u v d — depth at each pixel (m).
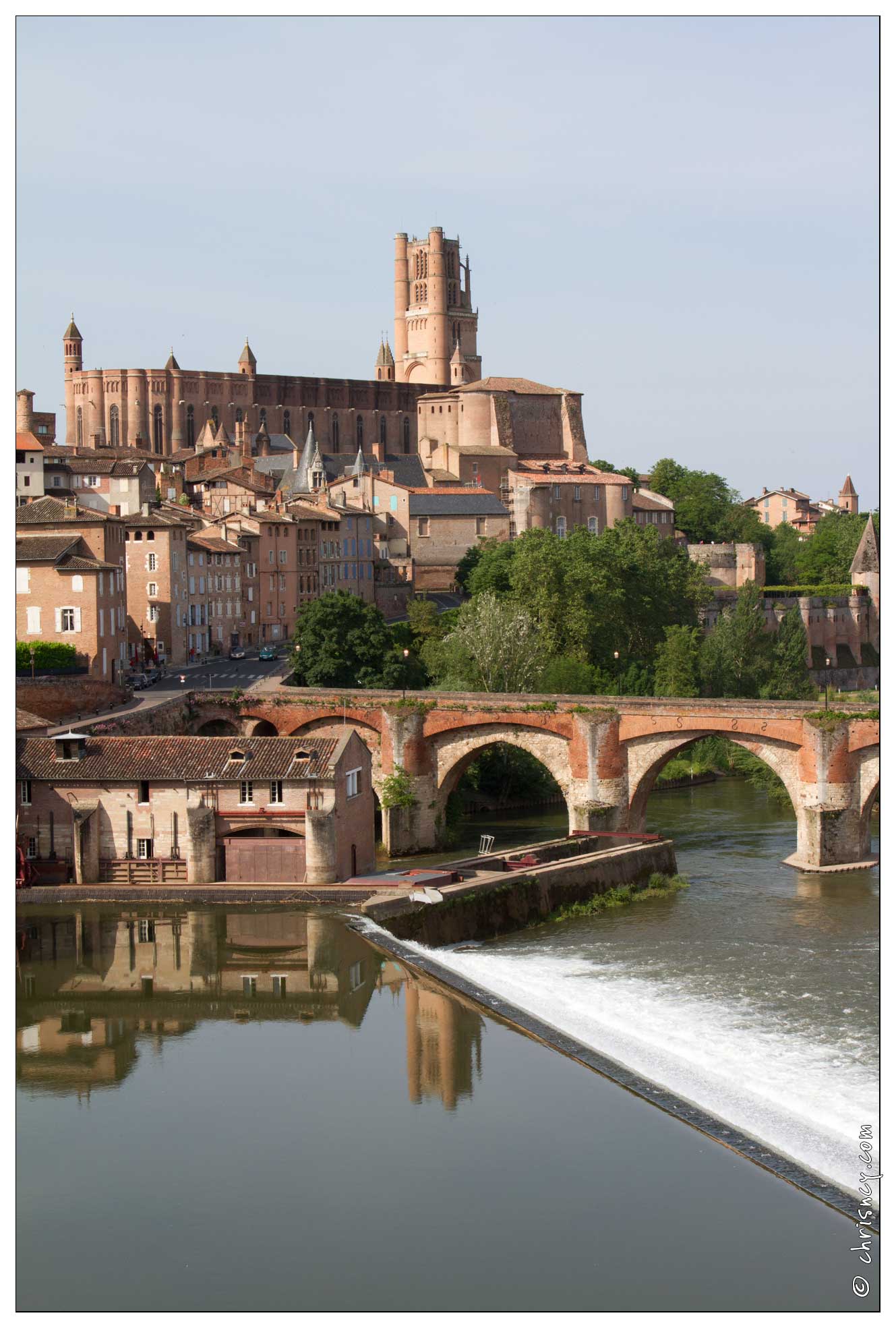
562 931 105.50
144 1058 80.06
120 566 161.75
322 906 106.06
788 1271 56.72
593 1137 68.06
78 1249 59.66
